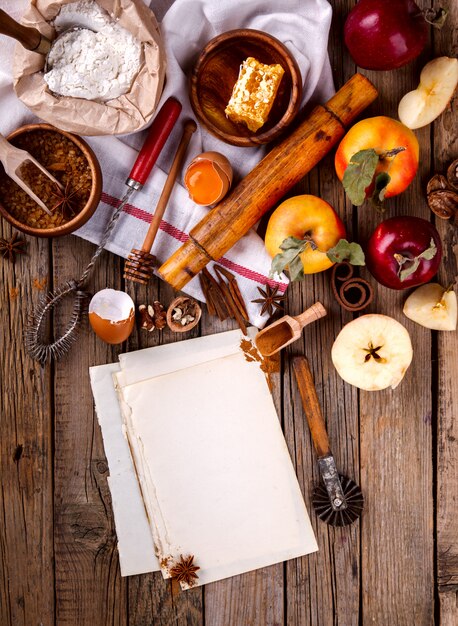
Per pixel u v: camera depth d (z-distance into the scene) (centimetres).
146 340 89
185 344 89
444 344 91
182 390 89
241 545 90
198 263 85
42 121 86
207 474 90
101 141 86
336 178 89
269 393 90
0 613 91
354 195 81
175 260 85
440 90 85
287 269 88
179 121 87
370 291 86
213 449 90
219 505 90
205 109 86
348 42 83
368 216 89
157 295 89
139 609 91
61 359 89
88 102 81
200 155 84
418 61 88
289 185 85
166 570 90
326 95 87
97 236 87
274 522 90
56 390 90
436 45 88
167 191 85
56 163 84
